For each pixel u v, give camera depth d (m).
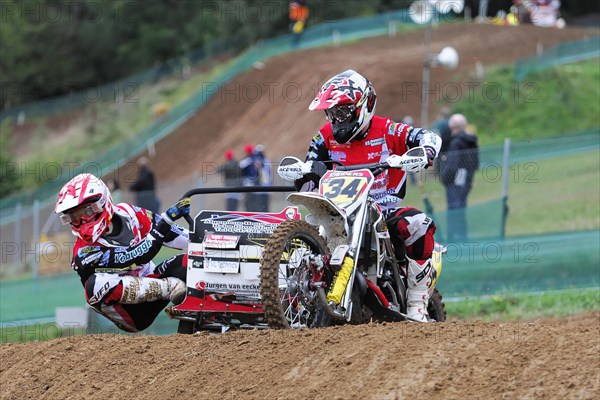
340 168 19.41
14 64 158.00
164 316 34.88
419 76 90.00
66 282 43.59
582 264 34.34
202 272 19.64
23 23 159.50
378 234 18.95
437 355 14.67
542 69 82.94
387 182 20.09
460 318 32.41
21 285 45.09
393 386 14.06
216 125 102.69
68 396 17.73
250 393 15.38
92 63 164.38
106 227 20.39
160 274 21.28
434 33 106.12
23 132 130.12
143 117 122.50
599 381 12.86
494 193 44.59
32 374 19.36
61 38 164.75
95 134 121.44
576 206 42.16
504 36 98.12
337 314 17.92
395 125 20.08
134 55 160.62
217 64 133.75
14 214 63.62
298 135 91.56
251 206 46.00
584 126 74.19
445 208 43.72
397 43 107.75
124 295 20.12
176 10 163.12
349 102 19.25
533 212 42.53
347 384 14.58
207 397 15.73
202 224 19.77
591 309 31.45
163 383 16.80
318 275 18.55
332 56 106.38
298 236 18.19
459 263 35.69
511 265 34.97
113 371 18.12
